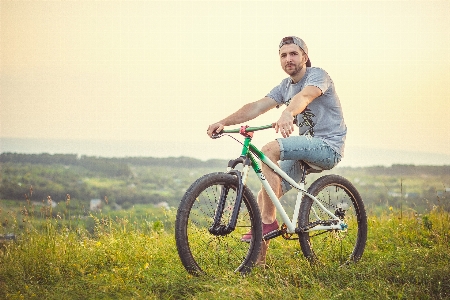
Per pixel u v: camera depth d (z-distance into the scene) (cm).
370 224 627
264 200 410
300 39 425
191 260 360
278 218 418
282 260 438
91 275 399
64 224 495
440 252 454
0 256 426
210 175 362
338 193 446
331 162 421
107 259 449
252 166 389
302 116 428
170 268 411
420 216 629
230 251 395
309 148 408
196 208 361
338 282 378
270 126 375
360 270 404
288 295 340
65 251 455
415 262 419
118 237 510
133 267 421
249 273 380
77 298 350
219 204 366
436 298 352
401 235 562
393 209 661
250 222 384
